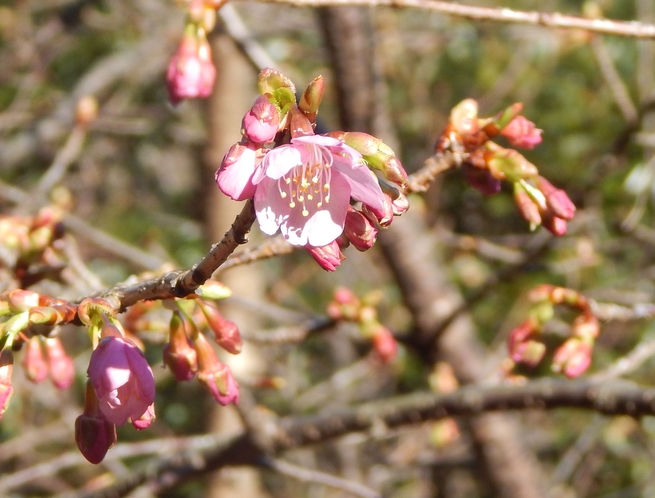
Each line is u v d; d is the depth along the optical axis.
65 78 9.67
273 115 1.72
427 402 3.83
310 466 8.18
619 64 8.98
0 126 7.74
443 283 5.48
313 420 4.04
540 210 2.52
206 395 6.11
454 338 5.43
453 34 8.41
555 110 9.45
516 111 2.47
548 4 8.84
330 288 8.82
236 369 5.91
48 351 2.87
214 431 6.02
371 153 1.77
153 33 8.69
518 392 3.60
